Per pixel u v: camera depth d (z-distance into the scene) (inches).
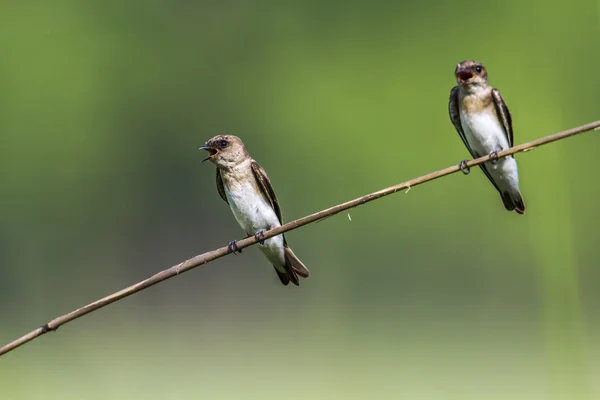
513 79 864.9
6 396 565.3
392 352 691.4
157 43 1155.3
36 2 1093.8
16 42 1087.0
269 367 640.4
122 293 236.2
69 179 1083.9
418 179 241.9
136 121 1136.2
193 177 1136.8
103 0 1133.1
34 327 976.9
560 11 836.6
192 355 709.3
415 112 1025.5
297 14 1130.7
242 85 1157.1
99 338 829.8
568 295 568.1
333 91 1076.5
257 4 1151.0
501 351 691.4
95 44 1123.3
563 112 827.4
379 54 1063.6
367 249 946.1
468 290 914.1
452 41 1007.6
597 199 831.1
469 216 925.8
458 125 355.3
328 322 885.8
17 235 1034.7
